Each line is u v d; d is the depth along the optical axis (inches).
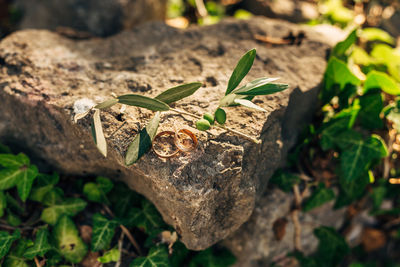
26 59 21.7
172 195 18.1
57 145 20.7
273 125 20.1
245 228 22.1
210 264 22.1
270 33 24.5
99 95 20.1
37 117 20.4
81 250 20.4
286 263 24.2
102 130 18.3
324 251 24.8
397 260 29.3
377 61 25.4
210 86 20.8
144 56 22.7
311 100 22.1
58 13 32.0
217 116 18.4
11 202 21.0
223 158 18.3
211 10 34.5
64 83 20.7
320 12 32.6
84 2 31.0
